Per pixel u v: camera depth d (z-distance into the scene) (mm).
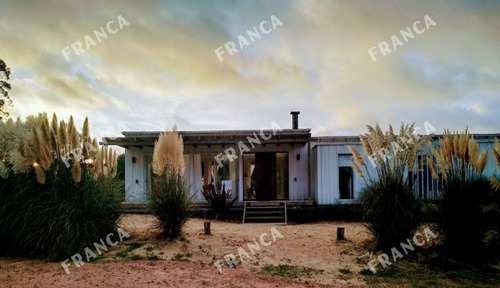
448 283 4043
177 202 5699
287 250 5699
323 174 11445
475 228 4938
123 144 11703
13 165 4652
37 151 4652
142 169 12711
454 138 5328
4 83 12852
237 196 11594
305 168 13180
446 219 5094
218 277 4027
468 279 4199
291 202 11148
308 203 11102
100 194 5262
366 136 5781
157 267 4270
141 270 4090
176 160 6031
